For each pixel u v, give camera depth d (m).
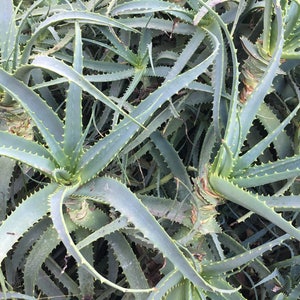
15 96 1.82
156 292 1.91
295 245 2.39
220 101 2.17
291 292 2.14
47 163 1.86
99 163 1.89
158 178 2.23
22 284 2.22
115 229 1.93
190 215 2.10
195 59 2.39
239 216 2.36
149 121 2.23
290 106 2.42
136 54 2.35
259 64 2.16
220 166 1.91
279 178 1.89
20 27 1.96
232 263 1.97
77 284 2.20
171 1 2.39
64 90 2.38
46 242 2.07
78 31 1.92
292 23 2.09
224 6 2.42
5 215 2.12
